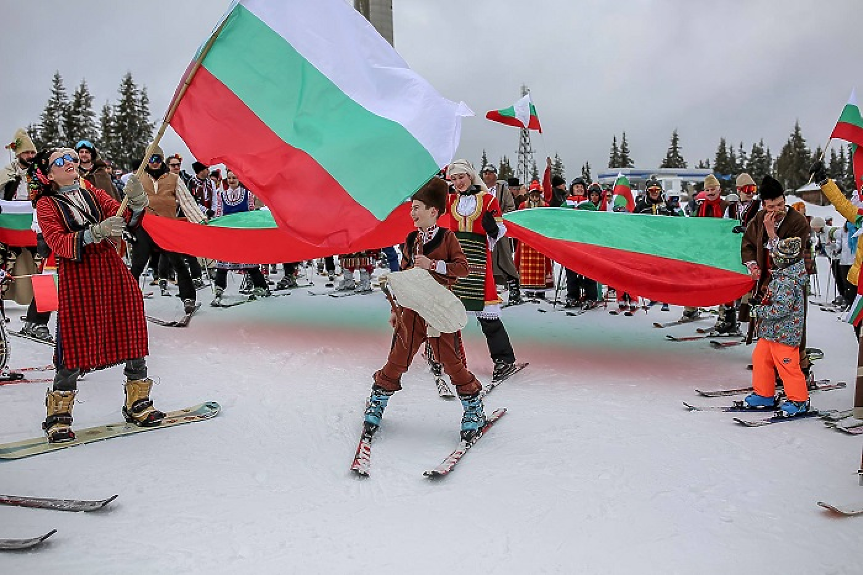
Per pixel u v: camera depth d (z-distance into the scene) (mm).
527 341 7594
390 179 3992
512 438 4332
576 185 10672
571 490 3527
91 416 4562
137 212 4117
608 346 7422
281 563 2740
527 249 11000
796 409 4875
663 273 6266
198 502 3289
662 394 5504
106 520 3059
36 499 3205
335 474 3717
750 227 5133
